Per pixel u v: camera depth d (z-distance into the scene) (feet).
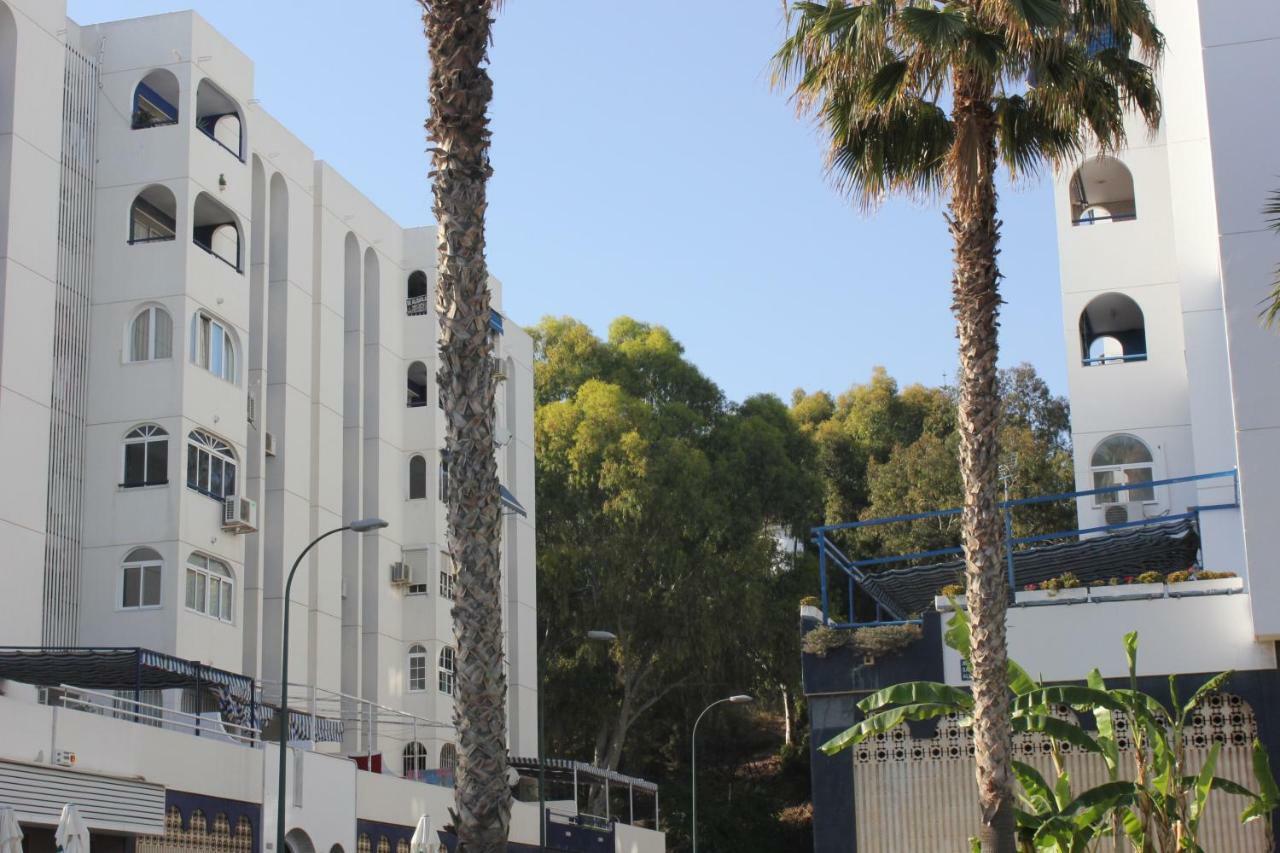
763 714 260.62
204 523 127.13
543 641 218.18
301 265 150.61
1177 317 124.98
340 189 160.45
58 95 122.62
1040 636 93.09
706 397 238.27
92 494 124.98
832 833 94.73
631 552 210.18
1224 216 88.89
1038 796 80.38
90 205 129.39
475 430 54.49
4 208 115.44
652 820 223.71
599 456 212.84
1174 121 116.06
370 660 157.69
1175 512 121.49
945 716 94.84
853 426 267.18
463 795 52.95
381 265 167.43
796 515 227.61
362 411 163.02
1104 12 71.36
